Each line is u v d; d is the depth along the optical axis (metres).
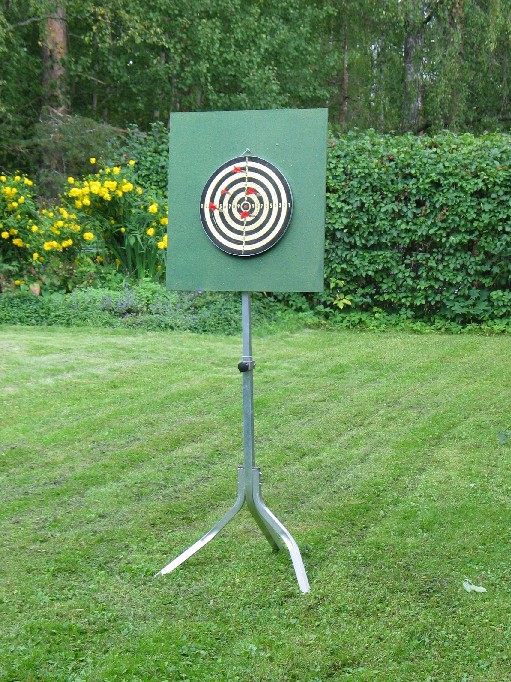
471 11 19.48
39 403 6.14
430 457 5.01
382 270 10.39
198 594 3.29
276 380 7.05
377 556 3.61
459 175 9.81
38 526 3.96
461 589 3.29
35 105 19.75
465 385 6.86
